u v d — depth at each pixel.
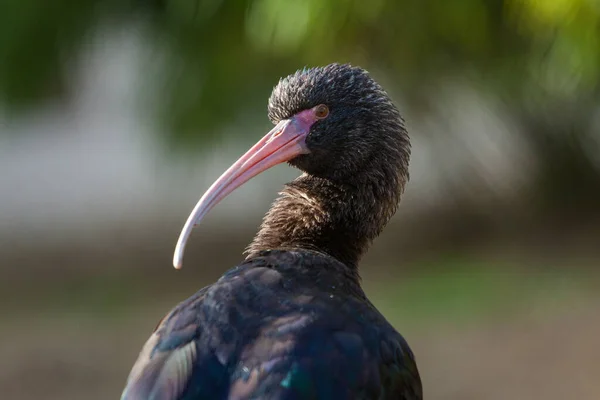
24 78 15.05
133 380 4.50
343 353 4.41
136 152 22.59
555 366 11.56
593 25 10.10
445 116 17.34
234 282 4.79
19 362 12.52
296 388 4.26
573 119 17.53
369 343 4.56
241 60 14.34
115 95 16.66
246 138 14.97
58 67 15.22
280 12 11.73
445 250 16.62
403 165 6.05
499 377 11.51
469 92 16.50
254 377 4.29
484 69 15.01
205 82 14.61
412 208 19.08
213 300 4.68
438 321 13.01
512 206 18.34
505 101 16.44
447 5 12.45
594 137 17.91
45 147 23.16
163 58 15.03
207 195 5.80
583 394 10.95
